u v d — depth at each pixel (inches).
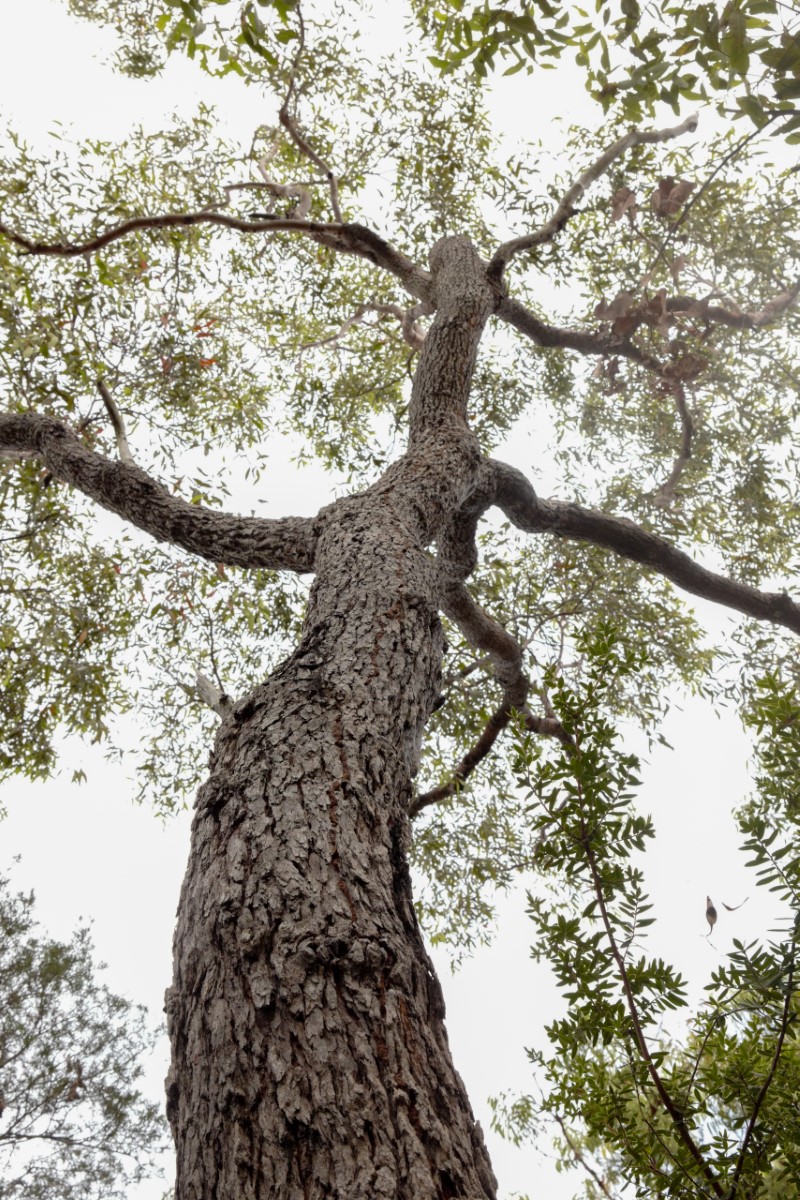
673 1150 43.1
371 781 70.7
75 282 237.6
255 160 273.7
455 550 188.2
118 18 265.7
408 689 86.7
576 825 49.6
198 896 60.8
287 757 70.6
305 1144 42.9
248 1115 45.1
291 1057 47.3
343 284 313.0
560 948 48.2
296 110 276.1
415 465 141.2
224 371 287.0
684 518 287.4
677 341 251.8
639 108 89.7
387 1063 47.6
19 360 227.3
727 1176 41.1
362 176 298.8
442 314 196.2
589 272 291.9
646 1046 45.4
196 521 148.2
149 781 261.7
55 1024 284.4
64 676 250.4
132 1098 281.0
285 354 311.6
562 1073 48.4
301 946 53.2
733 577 293.1
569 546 276.1
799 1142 40.2
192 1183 44.9
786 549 288.4
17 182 219.5
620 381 299.1
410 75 284.4
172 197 251.3
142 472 161.5
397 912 60.5
